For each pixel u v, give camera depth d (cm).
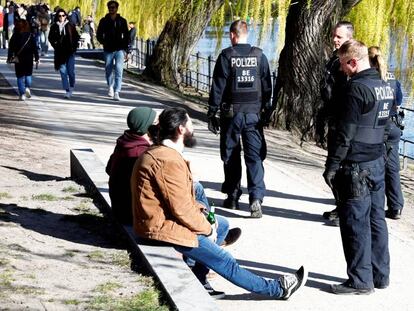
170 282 1017
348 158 1141
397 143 1684
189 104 3397
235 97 1532
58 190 1570
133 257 1152
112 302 975
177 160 1073
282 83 2989
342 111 1124
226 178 1603
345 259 1226
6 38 5866
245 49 1530
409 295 1184
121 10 4194
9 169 1822
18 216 1348
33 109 2791
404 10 3503
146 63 4553
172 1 4225
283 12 3266
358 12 3394
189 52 4338
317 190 1838
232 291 1168
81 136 2338
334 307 1119
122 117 2741
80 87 3431
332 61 1352
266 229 1488
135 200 1097
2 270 1063
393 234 1530
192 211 1071
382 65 1276
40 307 945
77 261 1132
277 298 1125
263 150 1559
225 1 4234
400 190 1717
